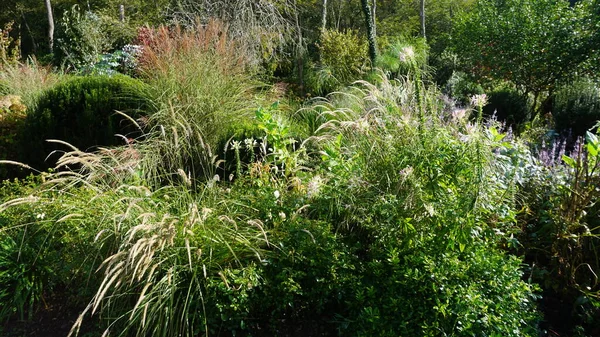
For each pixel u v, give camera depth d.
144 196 3.70
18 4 21.48
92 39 11.40
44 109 5.88
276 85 9.59
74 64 11.18
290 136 5.30
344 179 3.82
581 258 3.64
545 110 10.08
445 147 3.44
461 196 3.29
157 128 5.54
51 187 4.13
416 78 3.87
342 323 3.22
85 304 3.48
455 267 3.17
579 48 9.12
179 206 3.77
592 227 3.71
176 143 4.75
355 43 11.18
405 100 4.86
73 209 3.71
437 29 19.25
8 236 3.68
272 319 3.27
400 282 3.12
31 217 3.82
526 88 9.98
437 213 3.26
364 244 3.74
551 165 4.90
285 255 3.38
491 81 10.77
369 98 4.47
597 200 3.66
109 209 3.57
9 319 3.44
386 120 3.89
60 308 3.50
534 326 3.28
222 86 6.04
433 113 3.80
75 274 3.48
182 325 3.10
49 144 5.90
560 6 9.73
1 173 5.91
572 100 8.02
